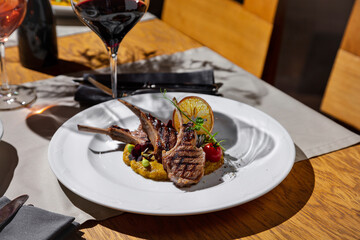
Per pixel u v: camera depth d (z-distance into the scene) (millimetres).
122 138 483
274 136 509
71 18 844
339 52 823
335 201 439
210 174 464
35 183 453
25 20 646
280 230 403
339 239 396
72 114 578
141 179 454
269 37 884
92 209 418
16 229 372
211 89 617
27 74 674
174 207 399
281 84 1690
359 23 770
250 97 628
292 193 448
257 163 469
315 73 1731
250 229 404
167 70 697
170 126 512
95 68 698
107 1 492
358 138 537
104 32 528
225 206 395
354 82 794
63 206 422
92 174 445
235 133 535
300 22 1709
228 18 972
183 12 1084
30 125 550
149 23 863
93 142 502
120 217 412
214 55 752
